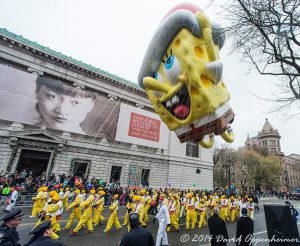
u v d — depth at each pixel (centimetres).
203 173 3281
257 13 480
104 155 2391
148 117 2767
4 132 1867
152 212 1375
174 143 3053
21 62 2080
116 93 2683
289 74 551
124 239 357
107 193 1734
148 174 2739
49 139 2028
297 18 474
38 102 2012
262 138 8594
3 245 300
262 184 5312
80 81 2422
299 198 4309
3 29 2025
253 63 571
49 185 1627
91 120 2322
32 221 1055
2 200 1318
